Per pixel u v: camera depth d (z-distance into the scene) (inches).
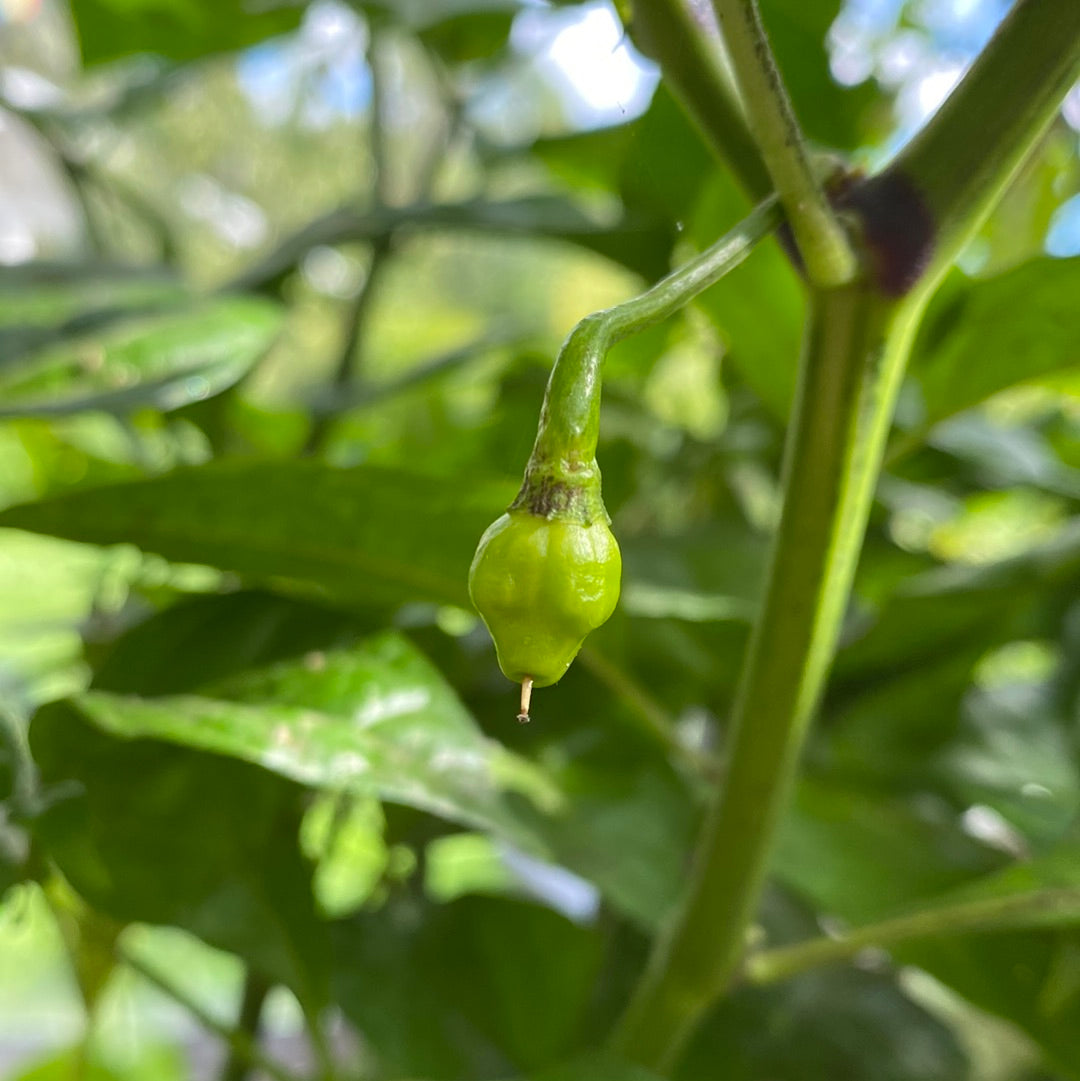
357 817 10.6
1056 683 10.4
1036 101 5.6
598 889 7.0
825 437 6.0
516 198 11.9
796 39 10.2
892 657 9.6
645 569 9.5
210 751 6.8
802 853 8.0
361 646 7.0
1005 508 16.7
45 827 6.3
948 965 7.8
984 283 8.2
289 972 6.7
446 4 12.3
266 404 11.8
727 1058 9.0
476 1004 9.2
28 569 13.0
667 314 4.8
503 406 13.7
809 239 5.5
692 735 11.3
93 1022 8.5
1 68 14.0
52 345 8.3
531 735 8.5
